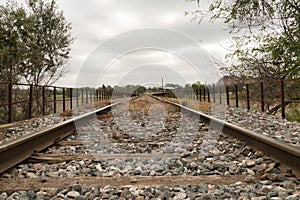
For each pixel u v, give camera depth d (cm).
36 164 369
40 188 271
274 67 1234
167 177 302
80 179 295
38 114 1356
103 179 295
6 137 672
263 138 382
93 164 367
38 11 1697
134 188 268
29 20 1603
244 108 1377
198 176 307
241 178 298
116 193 257
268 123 782
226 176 307
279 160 343
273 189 263
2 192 264
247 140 457
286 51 1081
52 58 1730
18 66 1573
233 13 952
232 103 1581
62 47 1755
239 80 1395
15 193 258
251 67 1262
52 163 378
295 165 308
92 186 273
